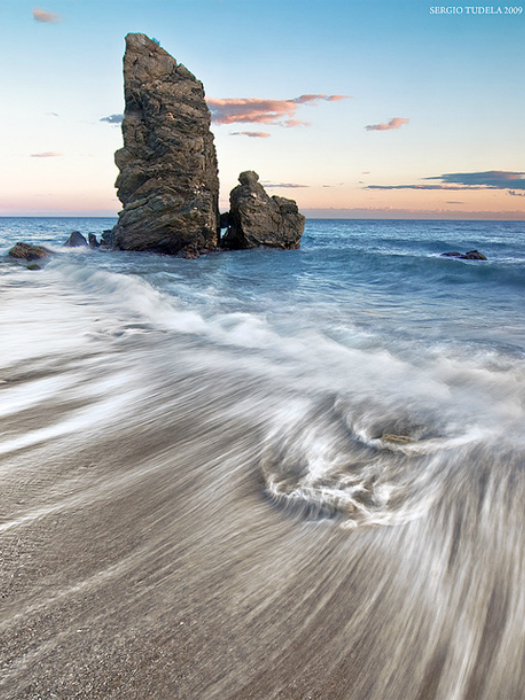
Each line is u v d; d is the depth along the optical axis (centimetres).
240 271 1894
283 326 777
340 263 2084
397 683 155
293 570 207
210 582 200
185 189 2506
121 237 2592
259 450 328
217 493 273
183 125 2486
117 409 413
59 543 226
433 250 3334
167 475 295
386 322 828
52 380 500
